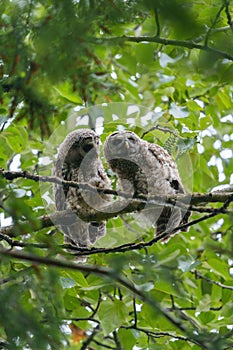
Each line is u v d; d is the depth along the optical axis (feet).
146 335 41.93
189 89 51.16
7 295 17.79
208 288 43.91
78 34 19.36
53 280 19.17
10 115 21.08
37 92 20.72
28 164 46.01
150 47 29.43
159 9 16.88
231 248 20.63
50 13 19.72
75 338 44.62
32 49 19.94
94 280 39.93
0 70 21.34
